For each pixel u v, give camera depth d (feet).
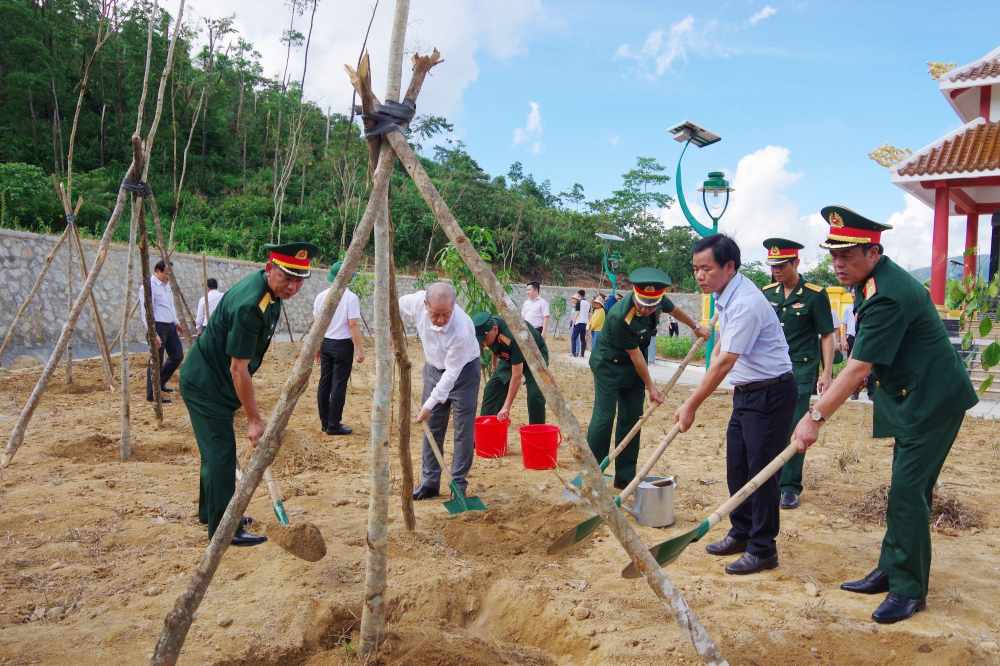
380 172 8.23
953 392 9.89
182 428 21.09
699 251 11.69
